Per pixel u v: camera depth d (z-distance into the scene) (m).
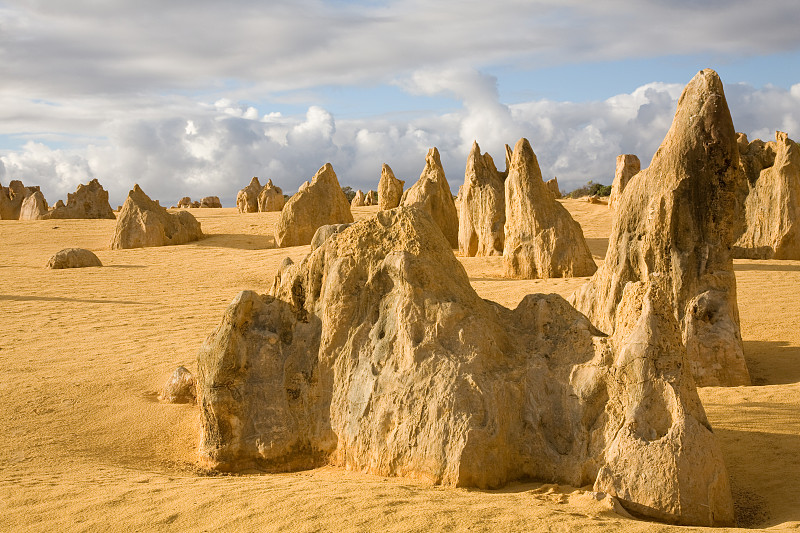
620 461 5.61
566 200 44.78
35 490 6.20
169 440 8.23
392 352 6.79
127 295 18.67
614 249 11.47
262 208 44.09
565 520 4.87
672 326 6.09
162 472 7.12
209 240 30.92
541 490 5.82
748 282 17.53
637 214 11.23
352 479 6.29
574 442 6.19
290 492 5.68
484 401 6.23
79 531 5.22
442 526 4.78
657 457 5.48
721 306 10.52
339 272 7.34
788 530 4.90
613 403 6.13
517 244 20.00
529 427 6.36
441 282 7.03
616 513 5.26
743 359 10.26
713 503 5.39
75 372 10.93
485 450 6.04
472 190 24.70
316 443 7.05
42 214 44.38
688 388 5.86
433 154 28.83
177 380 9.54
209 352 7.32
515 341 6.99
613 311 11.18
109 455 7.76
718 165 10.67
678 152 10.81
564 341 6.78
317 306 7.53
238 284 20.36
